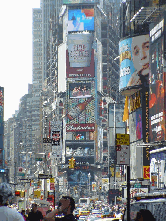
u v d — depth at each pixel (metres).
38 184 120.00
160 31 113.81
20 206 86.69
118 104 190.25
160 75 113.31
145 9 136.38
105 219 28.69
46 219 11.94
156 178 113.94
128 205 21.64
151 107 120.19
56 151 66.31
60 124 66.75
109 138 188.00
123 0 150.12
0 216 9.34
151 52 121.12
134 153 141.88
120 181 166.00
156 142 117.19
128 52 145.88
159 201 22.78
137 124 142.25
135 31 145.62
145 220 11.91
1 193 9.55
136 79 143.00
